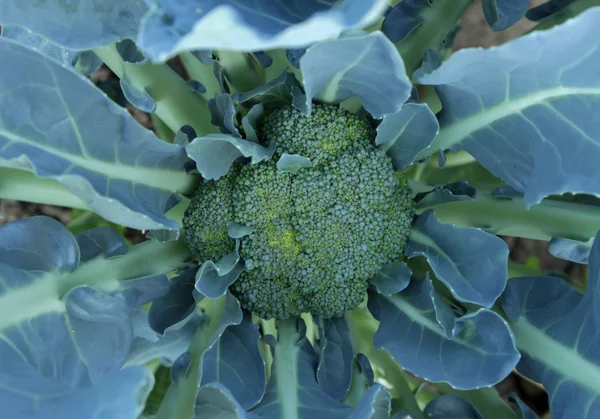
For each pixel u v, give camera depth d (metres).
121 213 0.25
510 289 0.31
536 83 0.25
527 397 0.52
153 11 0.18
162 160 0.28
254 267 0.30
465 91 0.27
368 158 0.29
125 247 0.29
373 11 0.17
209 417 0.26
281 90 0.31
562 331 0.29
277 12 0.23
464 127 0.29
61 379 0.25
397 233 0.31
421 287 0.31
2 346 0.24
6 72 0.24
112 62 0.31
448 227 0.29
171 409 0.29
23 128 0.24
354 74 0.26
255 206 0.29
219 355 0.30
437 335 0.30
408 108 0.28
